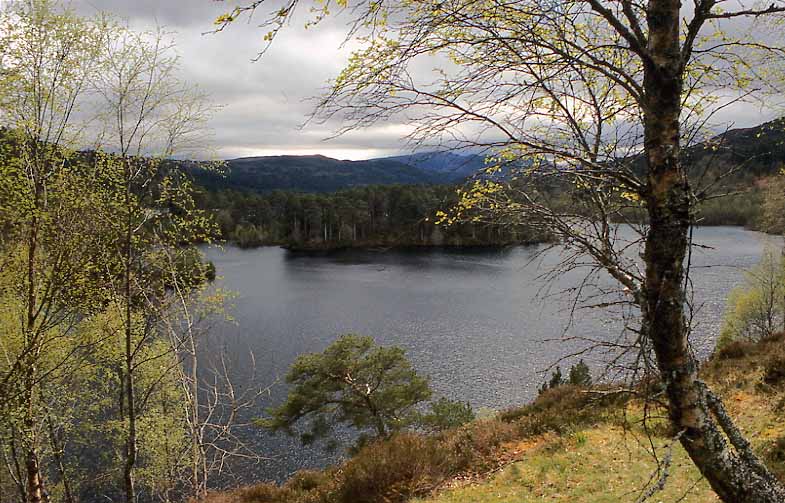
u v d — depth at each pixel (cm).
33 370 1078
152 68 1000
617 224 330
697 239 6462
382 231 8969
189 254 1166
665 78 268
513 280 6041
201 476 1980
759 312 3109
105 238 1078
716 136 337
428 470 996
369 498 968
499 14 308
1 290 1067
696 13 271
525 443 1088
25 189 986
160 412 1396
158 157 1042
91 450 1898
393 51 299
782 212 2627
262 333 3981
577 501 773
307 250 9250
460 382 3055
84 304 1134
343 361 1897
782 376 1100
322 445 2400
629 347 282
